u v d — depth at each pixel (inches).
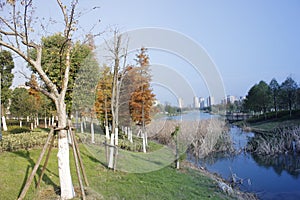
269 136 778.8
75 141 232.8
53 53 254.1
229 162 564.1
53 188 243.8
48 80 220.2
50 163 335.9
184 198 275.6
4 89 720.3
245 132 939.3
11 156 360.2
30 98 828.0
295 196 366.6
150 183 308.0
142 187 288.0
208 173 448.8
